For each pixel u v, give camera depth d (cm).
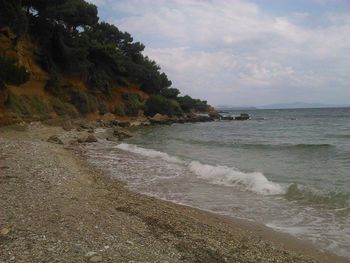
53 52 6034
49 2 5500
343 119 9462
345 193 1408
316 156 2652
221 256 796
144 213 1061
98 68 7400
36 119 4447
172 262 728
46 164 1659
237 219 1152
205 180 1755
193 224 1020
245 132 5475
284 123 8100
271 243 941
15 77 3828
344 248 915
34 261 668
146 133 5156
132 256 731
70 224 880
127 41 9438
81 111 6128
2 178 1294
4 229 806
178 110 8869
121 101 7788
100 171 1922
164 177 1827
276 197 1416
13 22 4384
